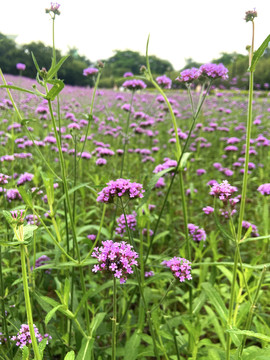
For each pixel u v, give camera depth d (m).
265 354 1.76
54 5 2.07
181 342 2.56
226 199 1.86
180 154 2.45
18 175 4.46
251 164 5.54
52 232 2.80
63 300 1.80
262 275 1.88
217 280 3.49
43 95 1.83
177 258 1.96
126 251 1.63
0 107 4.96
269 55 22.64
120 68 44.66
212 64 2.22
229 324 1.94
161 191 5.57
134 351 2.23
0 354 2.09
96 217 5.06
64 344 2.34
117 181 1.93
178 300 3.34
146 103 14.34
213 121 12.49
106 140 8.73
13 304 2.61
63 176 2.02
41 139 7.34
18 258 3.12
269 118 12.39
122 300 2.85
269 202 4.82
